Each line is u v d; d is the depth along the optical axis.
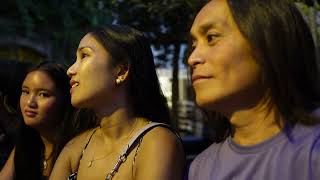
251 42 0.79
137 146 1.19
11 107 2.12
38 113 1.71
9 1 8.02
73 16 7.97
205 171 0.93
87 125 1.54
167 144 1.17
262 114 0.83
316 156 0.73
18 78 2.12
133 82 1.27
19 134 1.87
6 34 8.35
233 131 0.94
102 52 1.22
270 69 0.78
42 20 8.10
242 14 0.80
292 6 0.83
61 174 1.37
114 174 1.18
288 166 0.76
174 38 4.41
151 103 1.32
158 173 1.11
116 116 1.24
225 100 0.81
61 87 1.74
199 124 6.62
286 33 0.80
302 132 0.78
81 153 1.35
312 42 0.85
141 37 1.32
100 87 1.20
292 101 0.80
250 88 0.80
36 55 8.57
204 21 0.84
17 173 1.87
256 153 0.82
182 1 3.74
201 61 0.82
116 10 4.72
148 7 4.11
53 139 1.78
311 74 0.83
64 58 8.18
